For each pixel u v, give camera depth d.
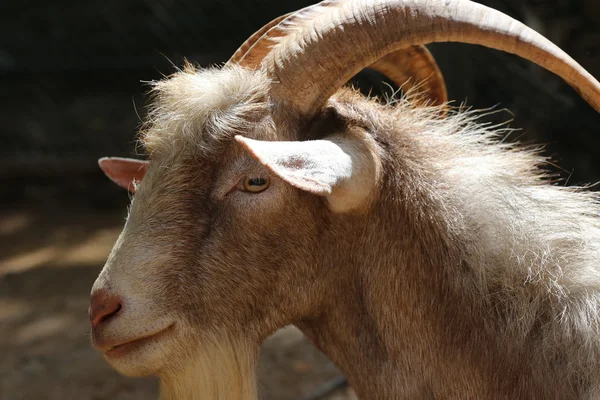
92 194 12.54
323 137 3.20
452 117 3.63
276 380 6.69
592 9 10.10
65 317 8.36
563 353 3.13
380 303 3.31
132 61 15.29
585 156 9.77
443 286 3.26
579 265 3.23
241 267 3.17
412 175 3.33
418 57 3.74
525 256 3.24
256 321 3.28
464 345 3.22
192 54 15.05
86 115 14.30
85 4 15.77
